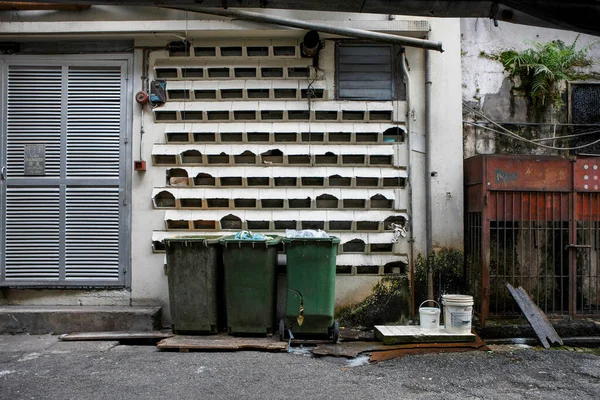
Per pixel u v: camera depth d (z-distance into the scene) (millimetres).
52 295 6059
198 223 6043
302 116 6125
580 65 6715
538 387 4141
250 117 6164
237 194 6000
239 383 4148
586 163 5703
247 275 5301
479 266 5723
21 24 5844
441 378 4320
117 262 6047
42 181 6102
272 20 5656
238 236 5426
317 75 6090
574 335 5531
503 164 5629
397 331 5320
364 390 4035
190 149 6070
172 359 4770
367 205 6000
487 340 5480
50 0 4121
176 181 6098
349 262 5898
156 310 5758
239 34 5984
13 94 6164
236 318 5332
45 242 6066
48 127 6148
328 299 5184
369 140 6113
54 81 6180
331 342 5223
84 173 6117
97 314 5645
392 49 6191
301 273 5207
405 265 5984
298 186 6039
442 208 6023
